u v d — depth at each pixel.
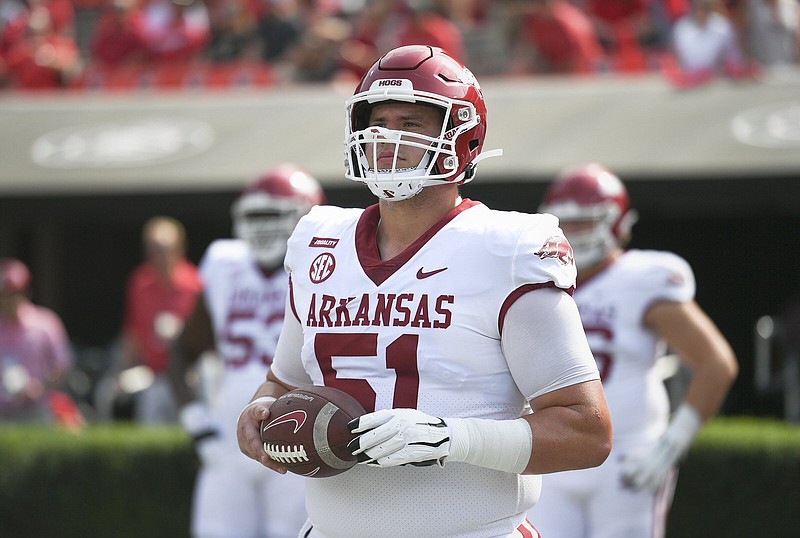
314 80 38.41
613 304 16.48
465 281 9.30
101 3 46.66
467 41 39.91
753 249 40.06
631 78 36.16
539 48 37.31
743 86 34.06
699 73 34.31
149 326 30.47
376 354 9.46
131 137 35.97
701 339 16.31
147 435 23.38
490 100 35.09
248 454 9.95
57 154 35.59
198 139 35.34
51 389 28.62
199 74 39.97
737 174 30.42
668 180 30.83
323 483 9.81
